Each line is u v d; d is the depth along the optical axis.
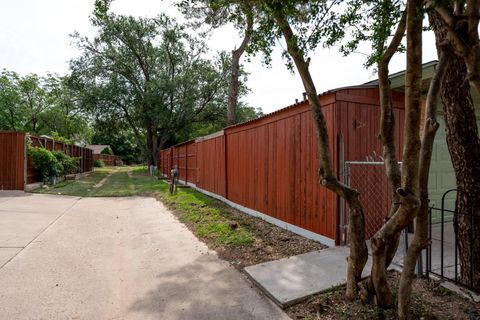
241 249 4.28
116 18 20.92
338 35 2.60
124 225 6.04
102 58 21.58
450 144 2.88
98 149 44.44
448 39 2.05
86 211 7.32
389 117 2.41
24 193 9.88
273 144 5.70
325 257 3.75
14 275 3.35
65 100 24.61
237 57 12.45
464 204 2.80
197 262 3.87
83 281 3.27
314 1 2.46
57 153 13.55
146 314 2.60
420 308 2.44
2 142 10.22
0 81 25.41
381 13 2.55
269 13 2.47
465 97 2.75
